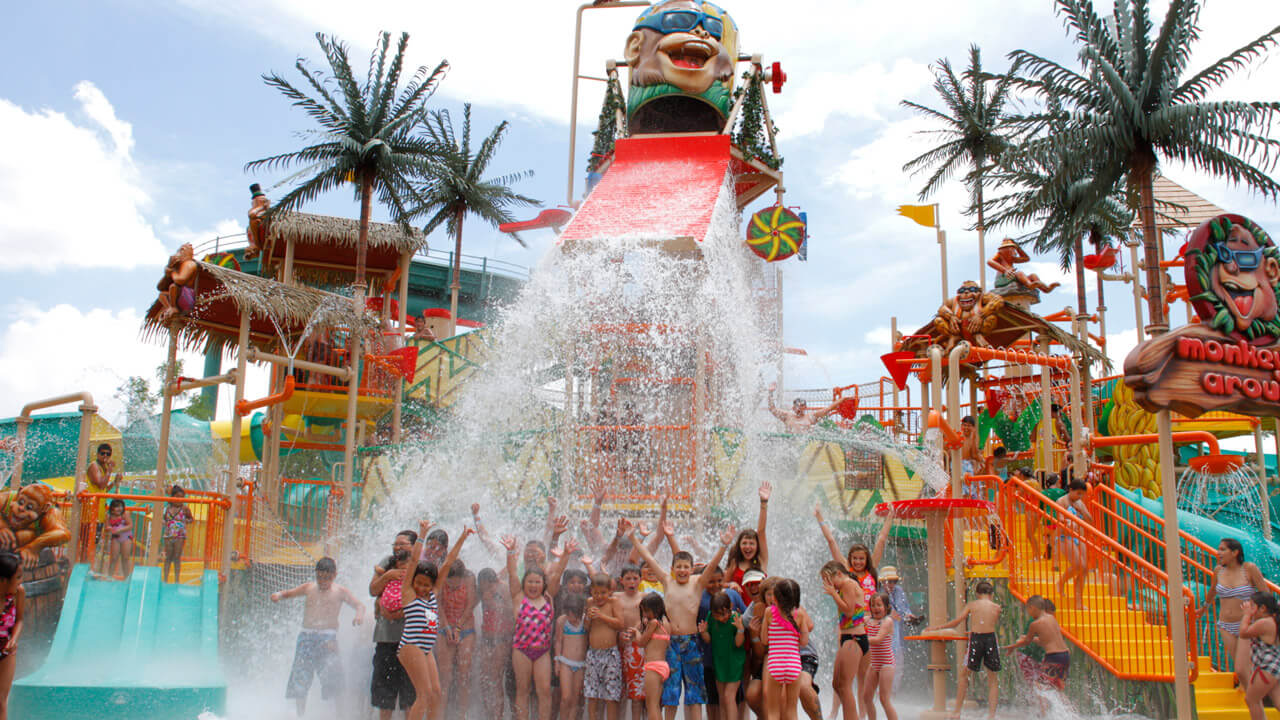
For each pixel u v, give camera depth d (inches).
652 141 659.4
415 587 335.6
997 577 475.5
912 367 660.1
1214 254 411.2
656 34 682.2
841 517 536.1
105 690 381.7
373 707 361.7
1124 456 847.1
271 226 838.5
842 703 344.8
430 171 876.6
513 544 356.5
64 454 886.4
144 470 959.0
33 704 378.0
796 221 565.9
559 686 347.6
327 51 879.7
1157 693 412.8
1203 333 401.7
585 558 358.3
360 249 840.3
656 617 321.1
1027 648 449.4
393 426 795.4
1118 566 452.4
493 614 360.5
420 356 858.8
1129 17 498.6
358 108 864.3
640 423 546.3
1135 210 555.5
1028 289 770.2
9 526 455.2
